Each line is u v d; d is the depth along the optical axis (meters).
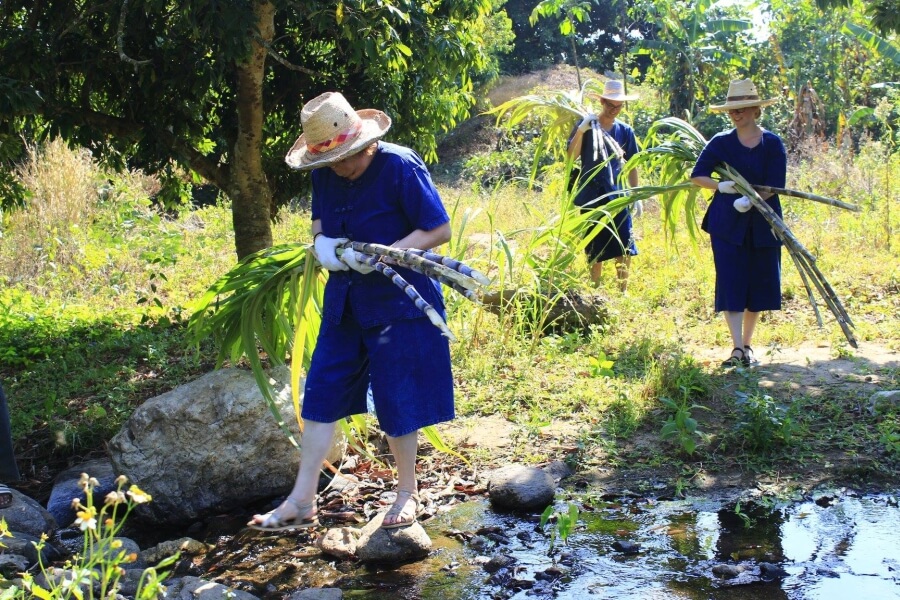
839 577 3.61
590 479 4.74
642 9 21.36
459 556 3.99
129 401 6.33
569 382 5.94
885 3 8.84
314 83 8.48
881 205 10.34
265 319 4.99
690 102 19.89
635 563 3.82
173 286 10.40
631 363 6.27
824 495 4.38
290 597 3.64
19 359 7.56
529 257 7.11
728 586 3.57
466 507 4.52
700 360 6.34
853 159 12.63
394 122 8.54
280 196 8.98
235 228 7.82
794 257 5.68
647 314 7.51
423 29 7.41
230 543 4.33
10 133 7.69
